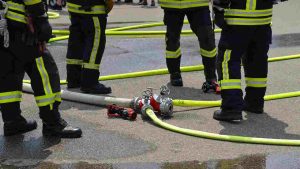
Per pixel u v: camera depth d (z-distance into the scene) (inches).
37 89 215.8
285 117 253.4
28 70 214.8
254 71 253.3
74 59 296.0
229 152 209.0
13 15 204.4
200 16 289.1
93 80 287.0
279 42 437.7
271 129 236.7
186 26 516.7
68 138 222.4
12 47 207.6
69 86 299.4
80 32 293.0
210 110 263.3
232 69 240.1
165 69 336.2
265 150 211.6
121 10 663.8
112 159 201.0
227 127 238.4
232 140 220.2
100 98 266.1
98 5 277.9
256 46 248.4
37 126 236.1
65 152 207.6
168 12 294.7
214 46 290.8
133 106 255.4
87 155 204.5
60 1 652.7
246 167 194.5
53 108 218.5
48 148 211.6
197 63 368.8
